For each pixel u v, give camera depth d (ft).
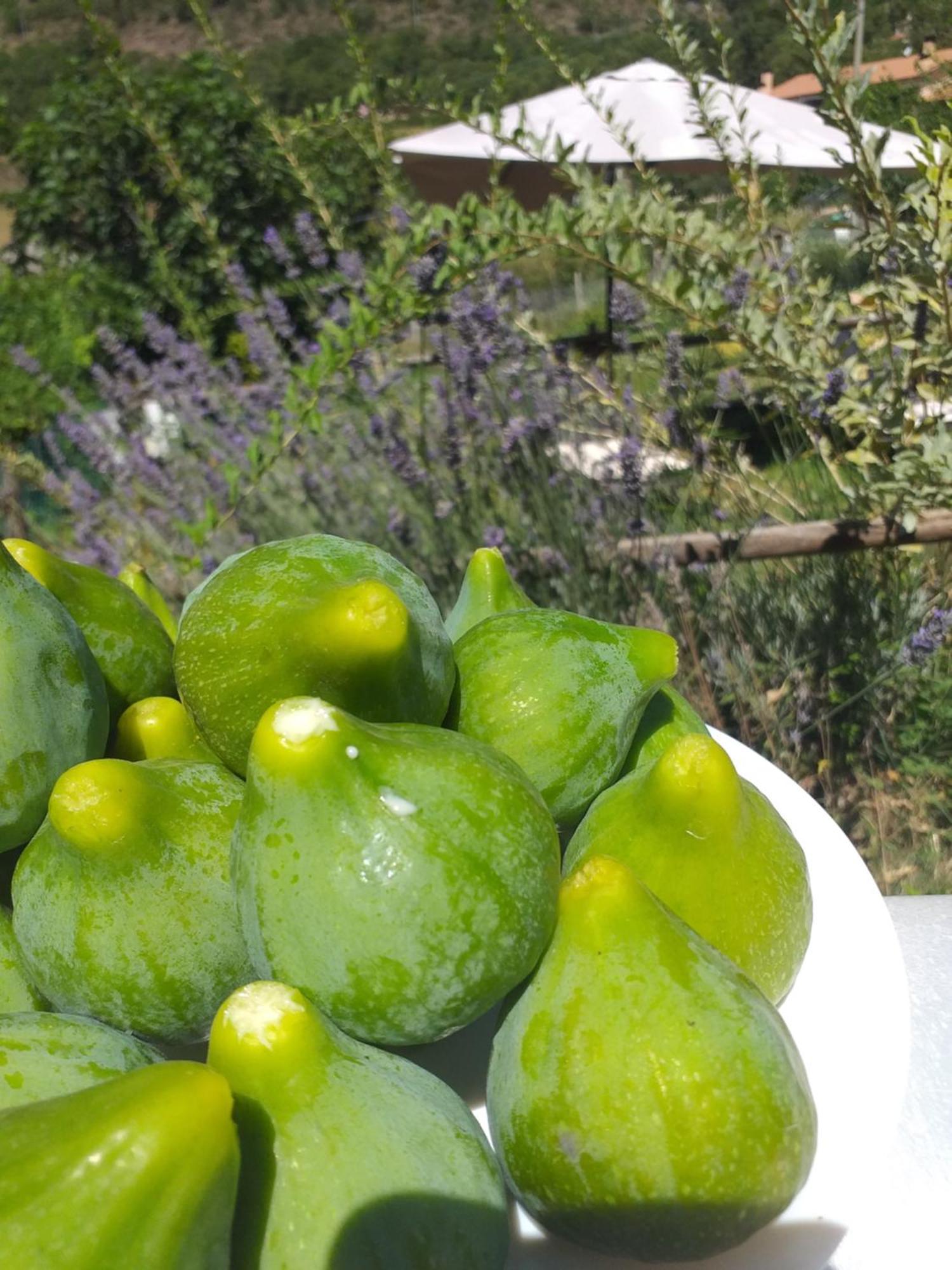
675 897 0.54
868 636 1.44
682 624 1.46
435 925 0.46
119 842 0.49
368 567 0.60
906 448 1.33
